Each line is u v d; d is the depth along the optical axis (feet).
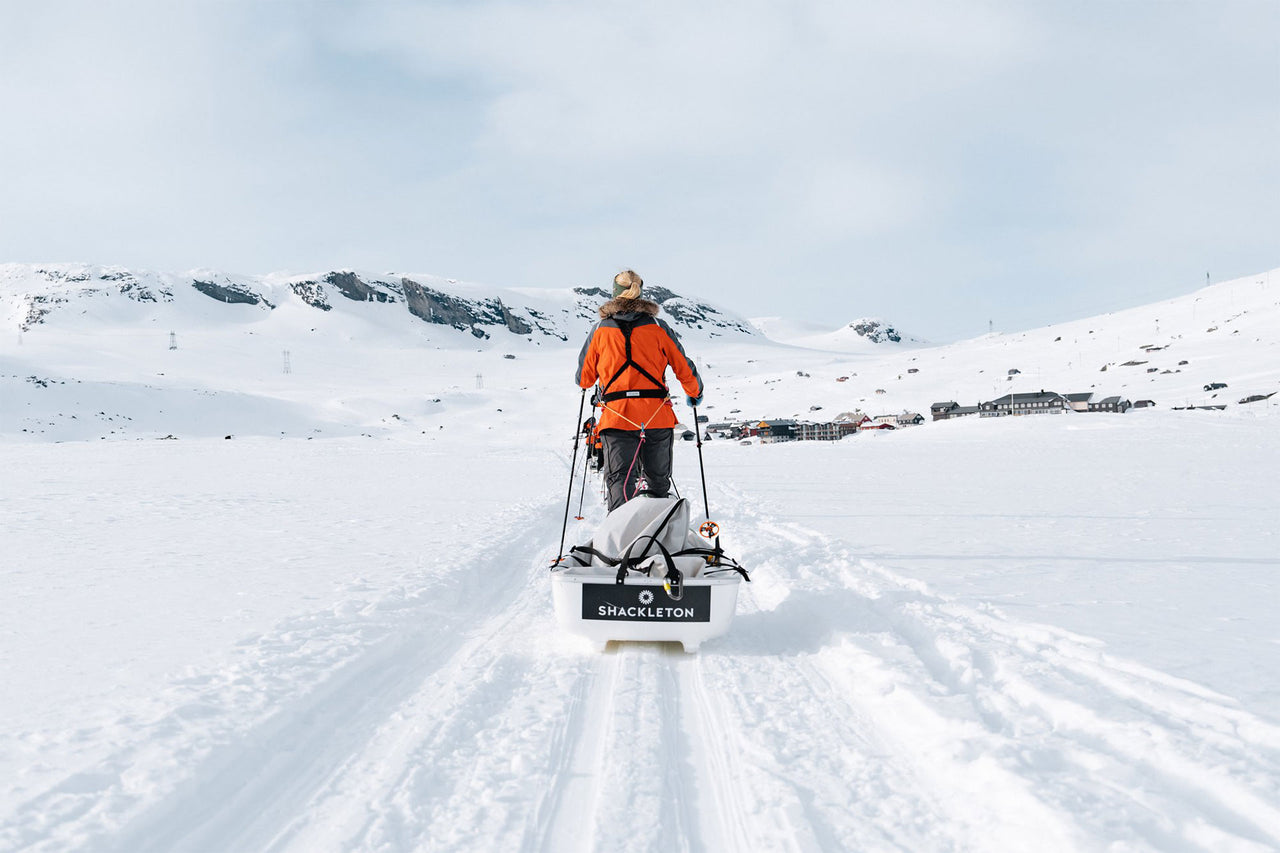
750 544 21.93
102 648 11.54
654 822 6.84
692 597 11.94
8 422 335.06
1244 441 74.49
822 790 7.44
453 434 402.52
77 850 6.03
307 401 498.69
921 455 70.69
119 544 22.82
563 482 48.29
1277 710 7.97
